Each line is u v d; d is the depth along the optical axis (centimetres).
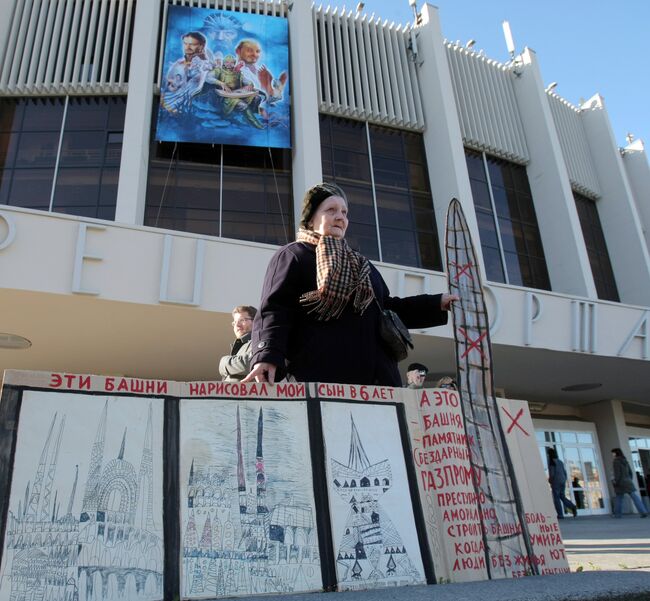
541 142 1769
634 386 1592
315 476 175
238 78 1433
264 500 166
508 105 1828
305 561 162
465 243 246
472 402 210
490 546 186
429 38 1667
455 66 1772
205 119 1384
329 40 1614
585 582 147
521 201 1767
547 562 200
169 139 1351
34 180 1352
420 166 1622
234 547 157
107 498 152
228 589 152
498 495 196
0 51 1412
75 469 152
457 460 196
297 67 1465
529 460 216
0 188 1337
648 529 866
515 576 185
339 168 1542
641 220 2083
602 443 1769
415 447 194
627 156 2194
